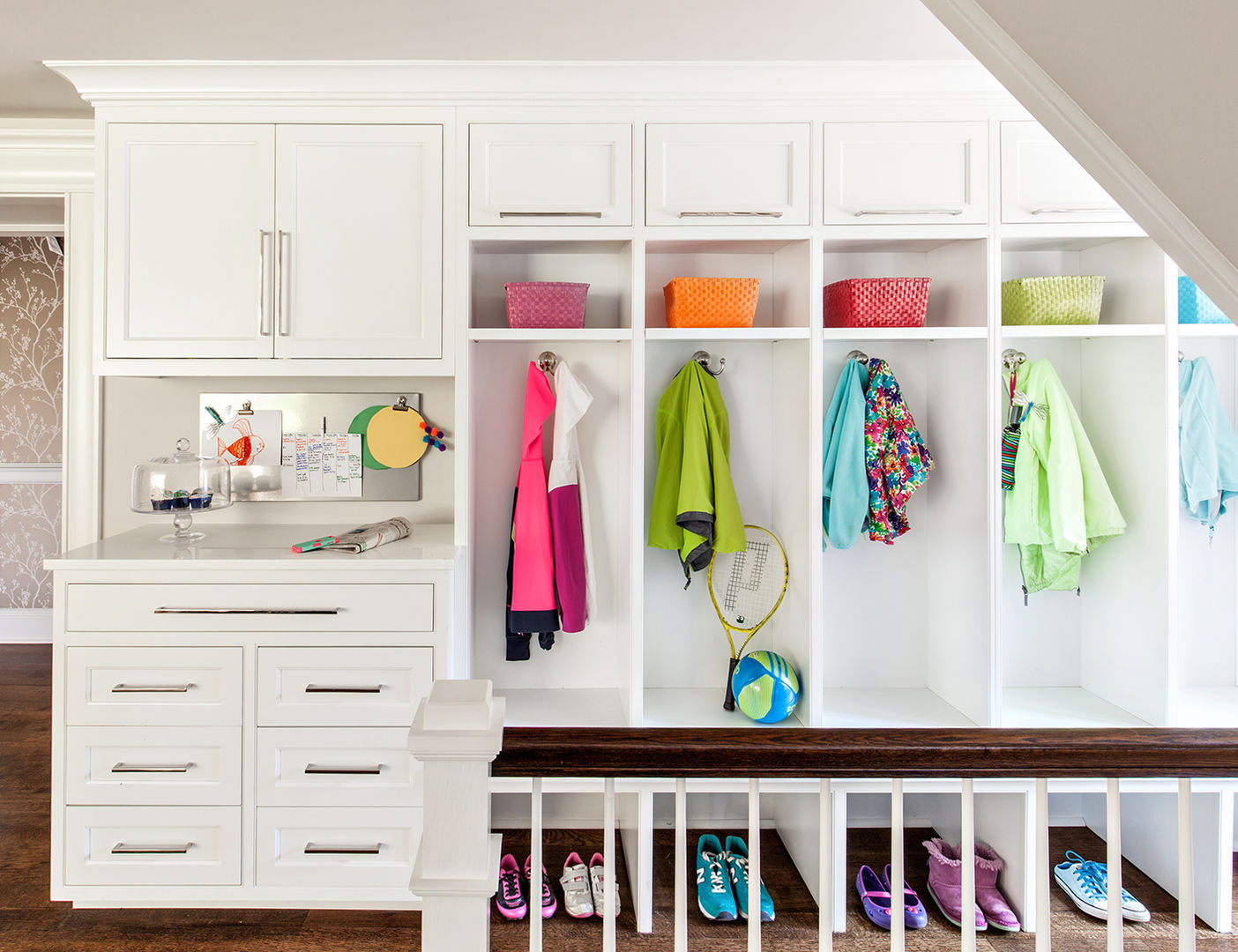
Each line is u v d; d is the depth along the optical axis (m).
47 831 2.42
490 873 0.94
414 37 1.97
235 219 2.19
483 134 2.18
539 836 1.00
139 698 2.04
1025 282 2.25
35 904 2.11
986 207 2.20
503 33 1.95
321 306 2.20
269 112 2.18
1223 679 2.58
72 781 2.04
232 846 2.05
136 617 2.03
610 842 1.03
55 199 2.76
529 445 2.34
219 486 2.38
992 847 2.29
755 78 2.14
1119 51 0.80
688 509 2.26
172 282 2.20
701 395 2.34
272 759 2.05
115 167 2.18
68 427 2.64
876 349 2.55
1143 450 2.26
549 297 2.25
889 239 2.23
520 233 2.20
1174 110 0.78
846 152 2.20
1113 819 0.99
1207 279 0.81
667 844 2.53
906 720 2.29
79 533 2.65
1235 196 0.76
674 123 2.19
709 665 2.60
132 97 2.16
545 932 2.10
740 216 2.20
